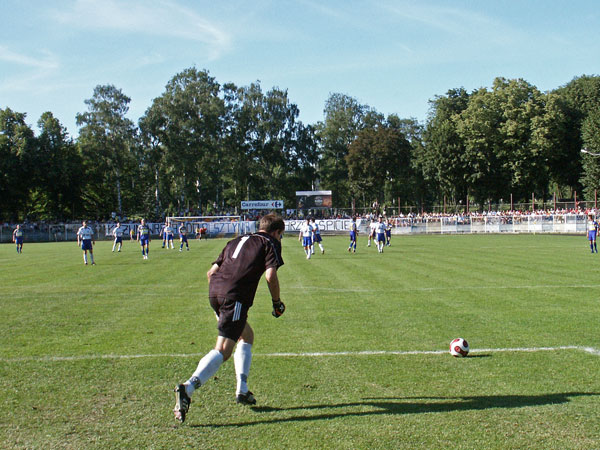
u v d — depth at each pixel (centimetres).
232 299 501
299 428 456
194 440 434
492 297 1158
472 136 6688
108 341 775
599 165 5947
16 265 2186
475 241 3822
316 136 7856
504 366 632
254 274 513
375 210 6469
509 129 6412
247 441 431
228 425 465
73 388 563
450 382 575
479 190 6812
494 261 2059
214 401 526
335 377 596
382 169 7862
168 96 6650
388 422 467
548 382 570
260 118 7225
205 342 766
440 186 7444
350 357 679
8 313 1018
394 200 8688
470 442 423
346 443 424
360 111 8775
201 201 6906
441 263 2000
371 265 1966
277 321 918
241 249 524
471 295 1191
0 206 6184
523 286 1331
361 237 4994
